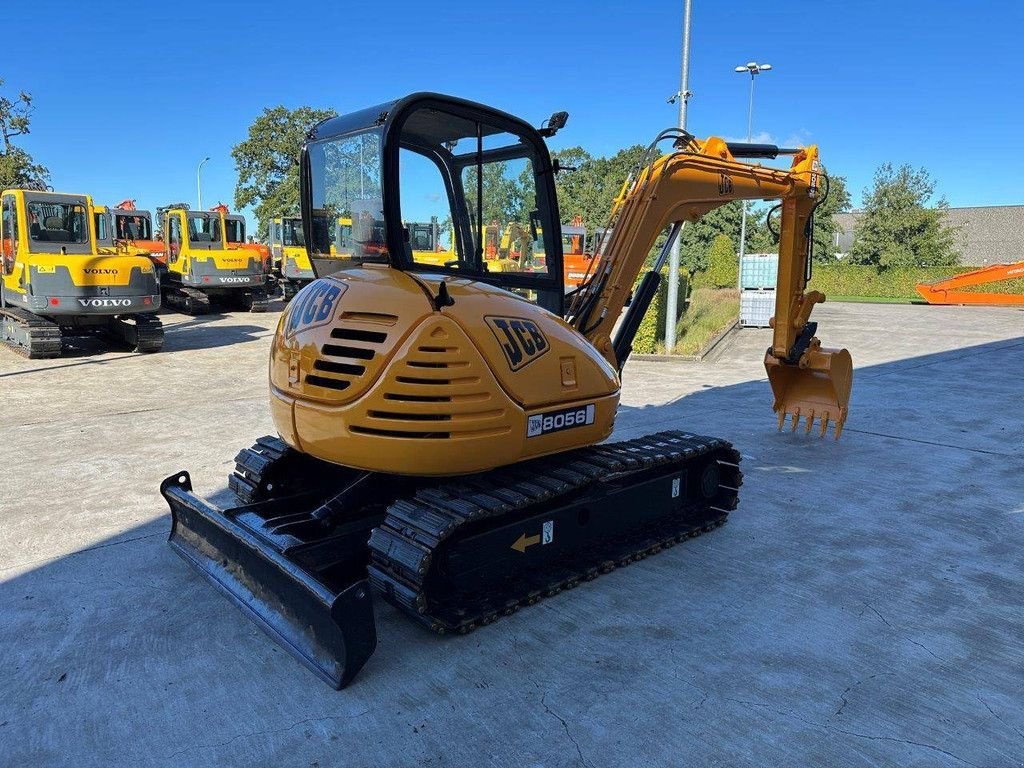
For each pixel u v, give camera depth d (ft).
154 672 11.09
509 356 11.75
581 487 13.53
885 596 13.56
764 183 20.01
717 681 10.87
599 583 14.08
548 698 10.48
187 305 69.36
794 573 14.53
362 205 12.85
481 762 9.17
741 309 62.59
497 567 12.88
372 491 13.61
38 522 16.80
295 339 12.18
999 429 25.94
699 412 28.60
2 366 38.45
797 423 25.58
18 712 10.15
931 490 19.43
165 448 22.88
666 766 9.07
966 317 70.54
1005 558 15.24
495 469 13.34
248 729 9.80
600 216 164.45
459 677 11.00
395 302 11.22
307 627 11.38
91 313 40.73
